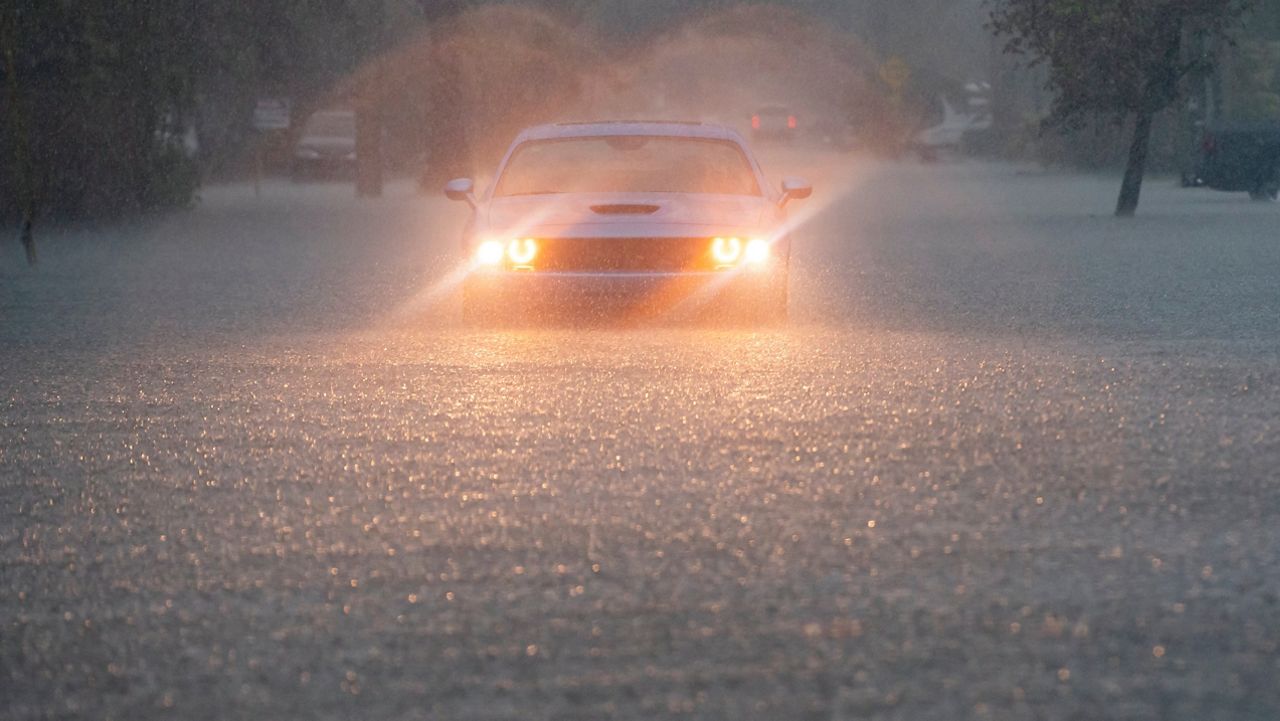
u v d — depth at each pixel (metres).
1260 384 22.30
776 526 14.48
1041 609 11.92
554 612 12.09
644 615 11.97
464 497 15.89
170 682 10.77
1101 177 127.00
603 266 28.70
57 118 64.56
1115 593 12.30
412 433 19.33
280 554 13.94
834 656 10.96
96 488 16.70
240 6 77.06
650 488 16.11
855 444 18.12
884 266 46.94
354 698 10.37
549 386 22.70
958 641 11.23
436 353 26.78
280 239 62.59
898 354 25.95
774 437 18.61
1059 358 25.42
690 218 29.09
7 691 10.70
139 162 69.88
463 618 12.00
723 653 11.08
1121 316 32.56
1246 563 13.08
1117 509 14.91
